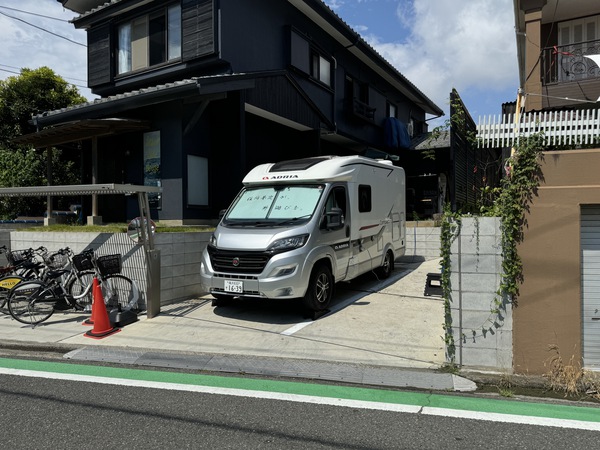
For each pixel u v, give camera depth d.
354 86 16.41
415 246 12.74
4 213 15.73
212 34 10.27
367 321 6.41
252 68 11.25
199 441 3.24
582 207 4.36
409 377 4.46
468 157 5.53
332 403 3.90
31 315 6.60
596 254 4.34
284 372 4.65
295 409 3.78
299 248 6.25
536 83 11.10
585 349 4.36
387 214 9.51
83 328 6.37
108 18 12.39
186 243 7.86
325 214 6.88
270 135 12.44
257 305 7.45
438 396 4.05
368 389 4.23
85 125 9.43
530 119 4.96
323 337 5.75
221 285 6.51
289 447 3.15
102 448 3.14
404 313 6.79
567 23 12.55
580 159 4.25
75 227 8.67
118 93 12.70
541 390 4.18
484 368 4.54
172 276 7.55
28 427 3.46
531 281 4.36
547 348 4.32
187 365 4.90
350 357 5.04
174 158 9.91
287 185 7.38
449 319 4.64
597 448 3.12
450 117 5.21
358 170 8.12
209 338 5.78
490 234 4.48
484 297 4.52
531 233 4.36
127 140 10.88
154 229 7.35
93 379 4.52
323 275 6.79
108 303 7.20
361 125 16.69
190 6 10.68
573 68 11.78
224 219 7.29
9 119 17.69
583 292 4.36
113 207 11.19
